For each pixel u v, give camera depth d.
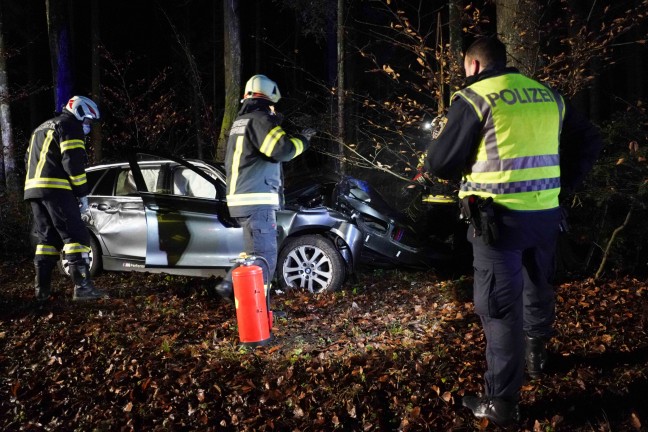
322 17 14.65
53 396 4.06
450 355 4.13
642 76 18.73
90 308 5.82
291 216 6.16
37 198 5.77
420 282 6.46
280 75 22.41
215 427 3.54
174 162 6.65
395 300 5.86
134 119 13.74
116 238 6.71
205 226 6.27
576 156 3.27
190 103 17.88
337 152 9.82
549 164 3.00
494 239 2.92
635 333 4.35
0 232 9.35
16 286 6.94
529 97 2.96
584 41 5.61
